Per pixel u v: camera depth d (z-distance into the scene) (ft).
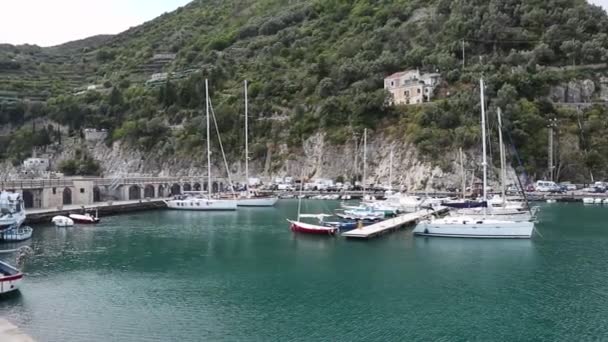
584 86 501.15
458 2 628.28
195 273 171.42
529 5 596.70
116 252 205.16
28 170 611.06
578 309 133.39
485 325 122.62
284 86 602.03
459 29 586.45
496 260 187.62
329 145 518.37
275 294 147.33
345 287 154.10
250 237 241.35
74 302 138.72
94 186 369.30
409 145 471.21
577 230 254.06
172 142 605.73
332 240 231.50
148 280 162.20
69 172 621.72
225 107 590.55
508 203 305.53
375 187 460.14
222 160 564.30
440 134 460.96
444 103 483.51
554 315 129.08
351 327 121.49
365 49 627.87
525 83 488.44
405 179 459.73
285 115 571.28
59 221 271.28
